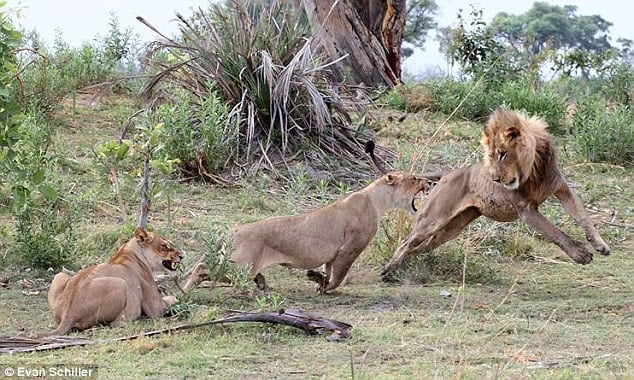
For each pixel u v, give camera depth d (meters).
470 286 13.26
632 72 27.73
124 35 24.52
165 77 19.23
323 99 18.97
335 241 12.43
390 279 13.48
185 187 16.95
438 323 11.04
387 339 10.20
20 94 19.25
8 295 11.84
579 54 27.73
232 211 16.02
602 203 17.69
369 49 25.97
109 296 10.20
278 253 12.21
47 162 15.17
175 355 9.43
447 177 13.66
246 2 19.27
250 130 17.98
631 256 15.04
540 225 13.02
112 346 9.59
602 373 9.09
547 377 8.84
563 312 11.79
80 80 22.70
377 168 18.00
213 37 19.06
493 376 8.85
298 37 19.41
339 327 10.24
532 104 23.19
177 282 11.49
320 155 18.27
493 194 13.13
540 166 12.92
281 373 9.00
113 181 15.39
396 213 14.49
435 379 8.43
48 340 9.65
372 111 22.91
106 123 20.41
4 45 12.06
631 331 10.90
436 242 13.66
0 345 9.50
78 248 13.53
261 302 10.91
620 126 20.16
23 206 12.89
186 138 17.31
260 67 18.50
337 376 8.89
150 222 15.12
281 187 17.27
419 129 21.22
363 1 27.17
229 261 11.73
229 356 9.45
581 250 12.88
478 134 21.31
